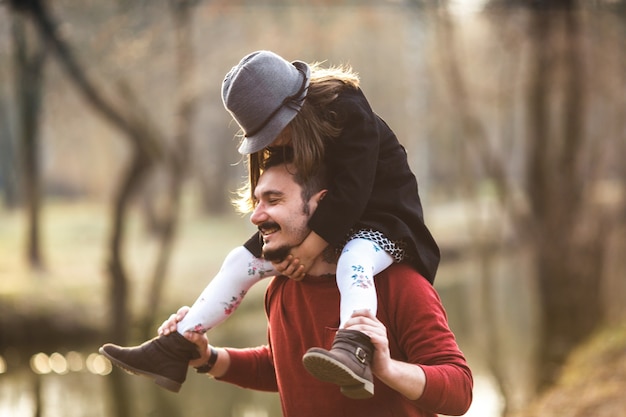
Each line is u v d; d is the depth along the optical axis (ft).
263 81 11.35
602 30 72.43
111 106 67.05
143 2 67.97
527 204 80.43
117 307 68.95
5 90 104.22
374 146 11.60
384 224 11.69
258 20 79.71
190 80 73.20
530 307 83.66
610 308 69.67
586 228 77.97
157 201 136.87
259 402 52.31
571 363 51.13
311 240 11.47
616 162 97.60
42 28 64.08
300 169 11.43
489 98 93.97
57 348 67.21
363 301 11.03
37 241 92.22
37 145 92.53
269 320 12.84
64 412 50.08
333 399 11.86
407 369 10.69
